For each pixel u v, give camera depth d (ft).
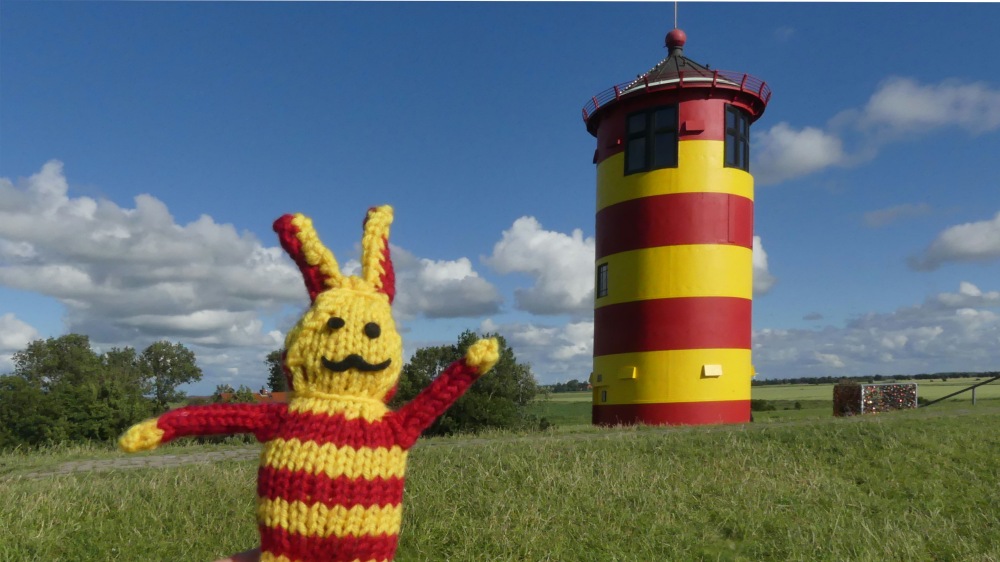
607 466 31.12
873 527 25.27
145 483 28.94
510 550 22.44
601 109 63.00
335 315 9.83
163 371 126.21
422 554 22.21
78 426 57.93
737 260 58.75
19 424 57.21
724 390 57.11
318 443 9.35
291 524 9.19
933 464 32.50
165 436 9.71
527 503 26.07
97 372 111.86
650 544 23.53
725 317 57.72
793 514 26.53
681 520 25.44
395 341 10.19
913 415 51.31
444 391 9.96
